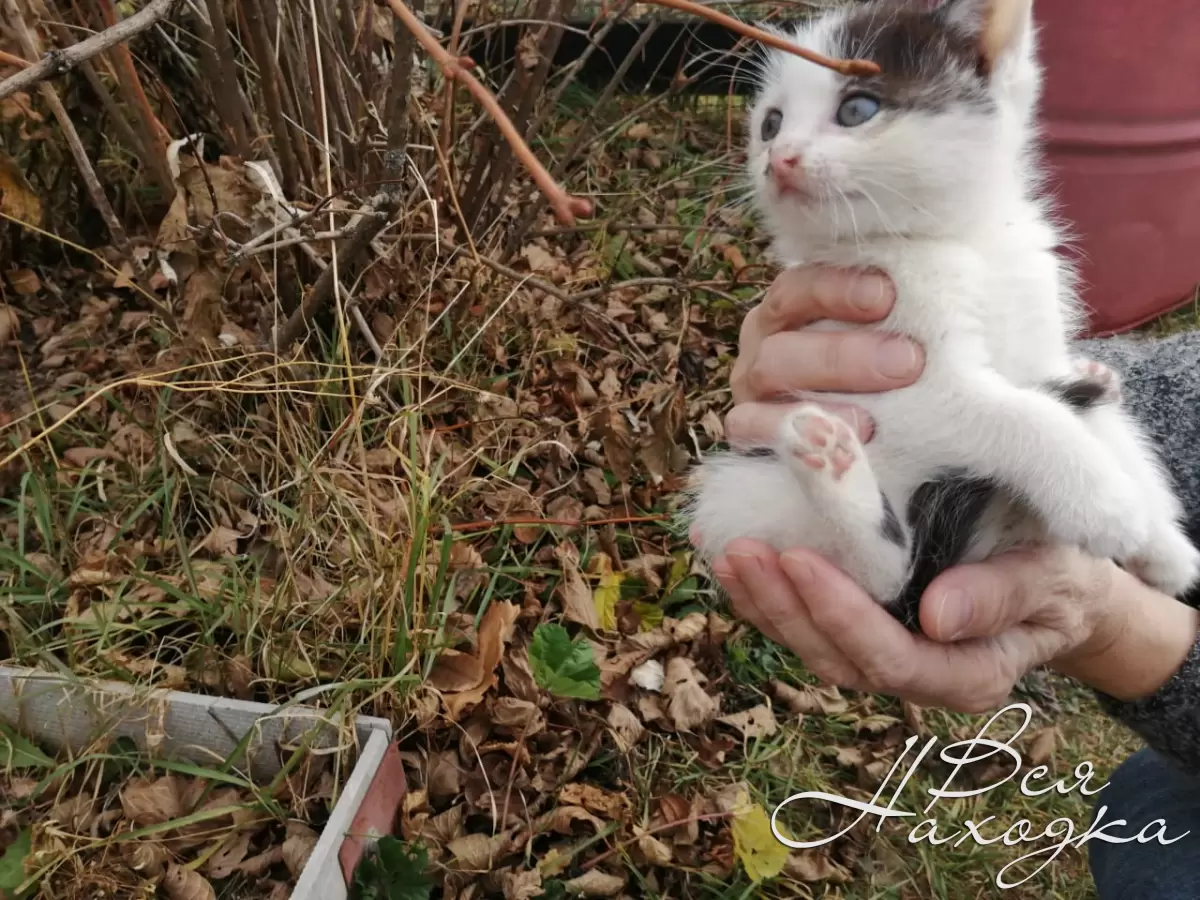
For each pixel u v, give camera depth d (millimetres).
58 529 402
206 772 323
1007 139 271
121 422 460
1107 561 280
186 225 396
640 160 708
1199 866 296
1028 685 458
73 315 539
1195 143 604
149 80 488
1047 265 278
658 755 388
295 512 388
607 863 350
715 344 582
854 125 262
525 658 390
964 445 255
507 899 328
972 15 270
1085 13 566
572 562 425
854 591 247
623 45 767
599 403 509
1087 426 267
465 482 420
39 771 344
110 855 313
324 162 429
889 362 258
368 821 314
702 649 432
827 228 269
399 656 350
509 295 452
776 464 288
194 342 424
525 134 493
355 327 474
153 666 347
